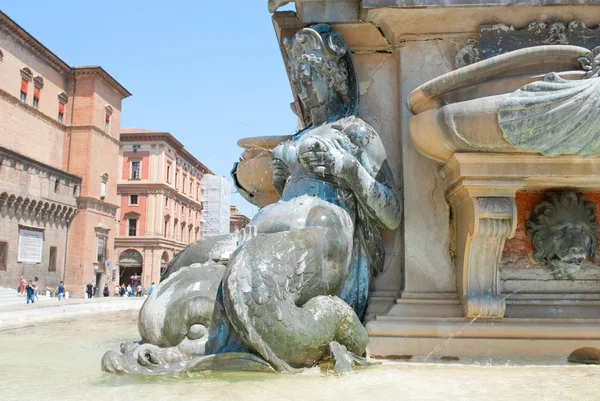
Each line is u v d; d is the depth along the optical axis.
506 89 2.61
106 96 45.09
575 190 3.11
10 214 33.91
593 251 3.09
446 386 2.05
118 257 52.66
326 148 2.87
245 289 2.28
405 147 3.19
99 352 3.16
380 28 3.27
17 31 35.91
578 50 2.59
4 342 3.79
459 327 2.83
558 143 2.59
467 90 2.67
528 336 2.81
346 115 3.28
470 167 2.71
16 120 36.44
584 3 2.99
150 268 52.53
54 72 41.16
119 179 53.56
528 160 2.71
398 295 3.09
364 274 3.05
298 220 2.75
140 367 2.29
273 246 2.44
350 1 3.30
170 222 55.94
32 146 38.28
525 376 2.30
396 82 3.37
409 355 2.81
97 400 1.79
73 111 42.84
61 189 39.12
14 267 34.34
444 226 3.09
